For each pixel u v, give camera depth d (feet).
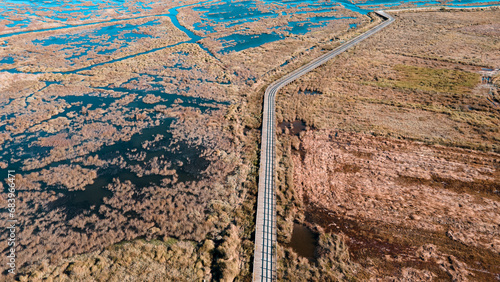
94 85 179.73
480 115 142.61
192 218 95.91
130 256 83.76
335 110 153.58
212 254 84.64
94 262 82.28
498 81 170.30
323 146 128.98
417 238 88.74
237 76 195.72
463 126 135.64
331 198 103.30
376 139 131.23
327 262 82.89
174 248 85.97
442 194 103.04
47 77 188.85
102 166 118.73
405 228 91.76
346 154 123.75
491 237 87.66
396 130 135.95
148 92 175.01
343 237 89.97
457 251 84.53
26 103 161.79
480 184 105.91
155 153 126.11
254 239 88.63
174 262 82.12
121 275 78.64
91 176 113.09
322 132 137.59
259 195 103.14
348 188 107.14
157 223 94.48
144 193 106.11
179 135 137.08
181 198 103.45
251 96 170.40
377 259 83.61
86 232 92.02
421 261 82.48
